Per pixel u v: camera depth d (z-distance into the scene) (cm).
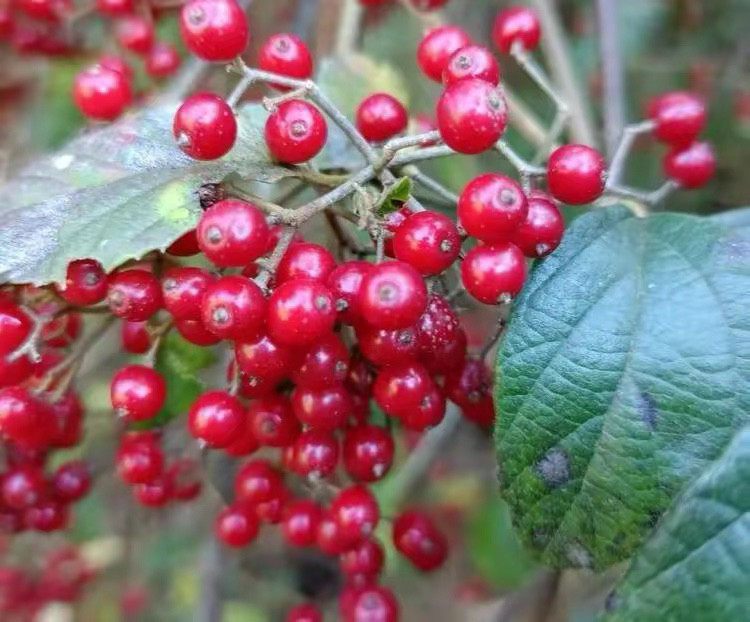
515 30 14
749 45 24
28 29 20
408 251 10
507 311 12
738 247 11
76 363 13
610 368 10
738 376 10
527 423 10
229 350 12
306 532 14
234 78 17
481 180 10
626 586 9
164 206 11
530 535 10
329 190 12
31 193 11
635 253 11
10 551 24
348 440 12
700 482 9
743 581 8
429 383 11
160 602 27
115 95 13
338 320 11
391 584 29
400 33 22
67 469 15
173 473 15
